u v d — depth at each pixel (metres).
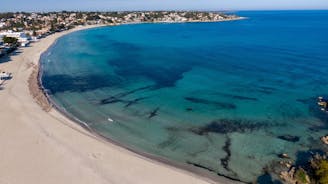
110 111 43.62
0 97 47.44
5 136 33.62
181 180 26.28
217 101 47.91
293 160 30.47
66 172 26.77
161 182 25.81
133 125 38.84
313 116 41.53
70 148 31.23
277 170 28.70
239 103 46.91
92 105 46.06
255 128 38.03
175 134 36.38
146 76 64.38
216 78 62.12
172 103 47.09
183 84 57.75
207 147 33.19
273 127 38.28
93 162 28.59
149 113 42.97
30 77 61.31
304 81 58.53
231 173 28.22
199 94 51.47
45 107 43.75
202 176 27.39
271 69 69.12
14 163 28.00
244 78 61.72
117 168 27.73
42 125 37.00
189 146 33.41
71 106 45.47
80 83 58.81
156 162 29.45
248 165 29.64
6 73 62.38
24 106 43.56
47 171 26.84
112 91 53.41
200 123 39.56
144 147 32.97
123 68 72.81
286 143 34.12
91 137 34.28
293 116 41.62
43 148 31.05
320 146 33.34
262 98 49.09
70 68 72.69
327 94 50.50
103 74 66.31
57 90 53.94
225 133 36.69
